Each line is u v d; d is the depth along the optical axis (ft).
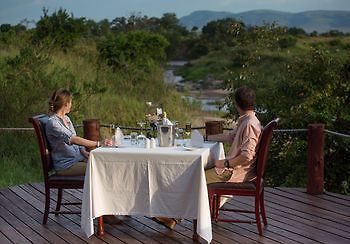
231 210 16.89
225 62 126.82
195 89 98.94
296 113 27.99
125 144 16.55
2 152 31.91
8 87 35.53
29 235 16.28
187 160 14.83
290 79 29.53
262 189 16.49
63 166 16.67
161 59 68.85
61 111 16.99
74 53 57.47
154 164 15.03
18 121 34.45
